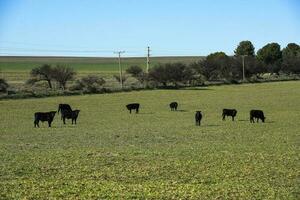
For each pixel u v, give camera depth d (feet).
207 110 201.67
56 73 315.78
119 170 77.10
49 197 60.03
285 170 76.64
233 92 304.30
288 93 298.97
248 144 106.73
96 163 83.20
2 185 66.64
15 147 103.50
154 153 93.45
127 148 101.30
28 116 178.40
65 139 117.39
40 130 136.98
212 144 106.83
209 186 65.67
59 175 73.51
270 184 67.36
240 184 66.95
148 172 75.46
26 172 75.97
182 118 170.19
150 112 193.26
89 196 60.34
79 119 168.96
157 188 64.59
